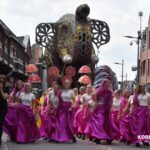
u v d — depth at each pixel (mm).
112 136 15320
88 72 23234
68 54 24578
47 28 25953
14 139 15266
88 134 16297
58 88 16062
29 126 15227
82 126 17781
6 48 50531
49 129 15836
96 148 13750
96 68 25375
